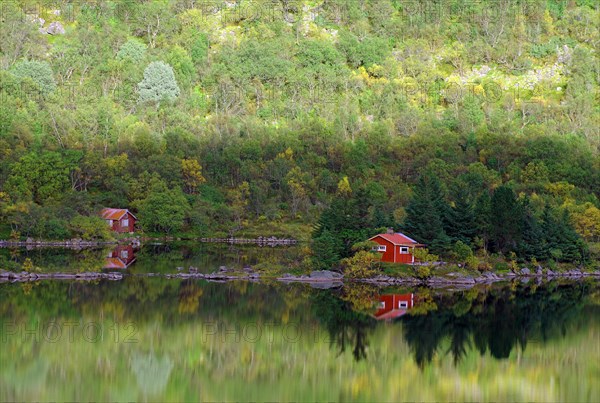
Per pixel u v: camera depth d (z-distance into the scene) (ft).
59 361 241.35
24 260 407.64
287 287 371.15
